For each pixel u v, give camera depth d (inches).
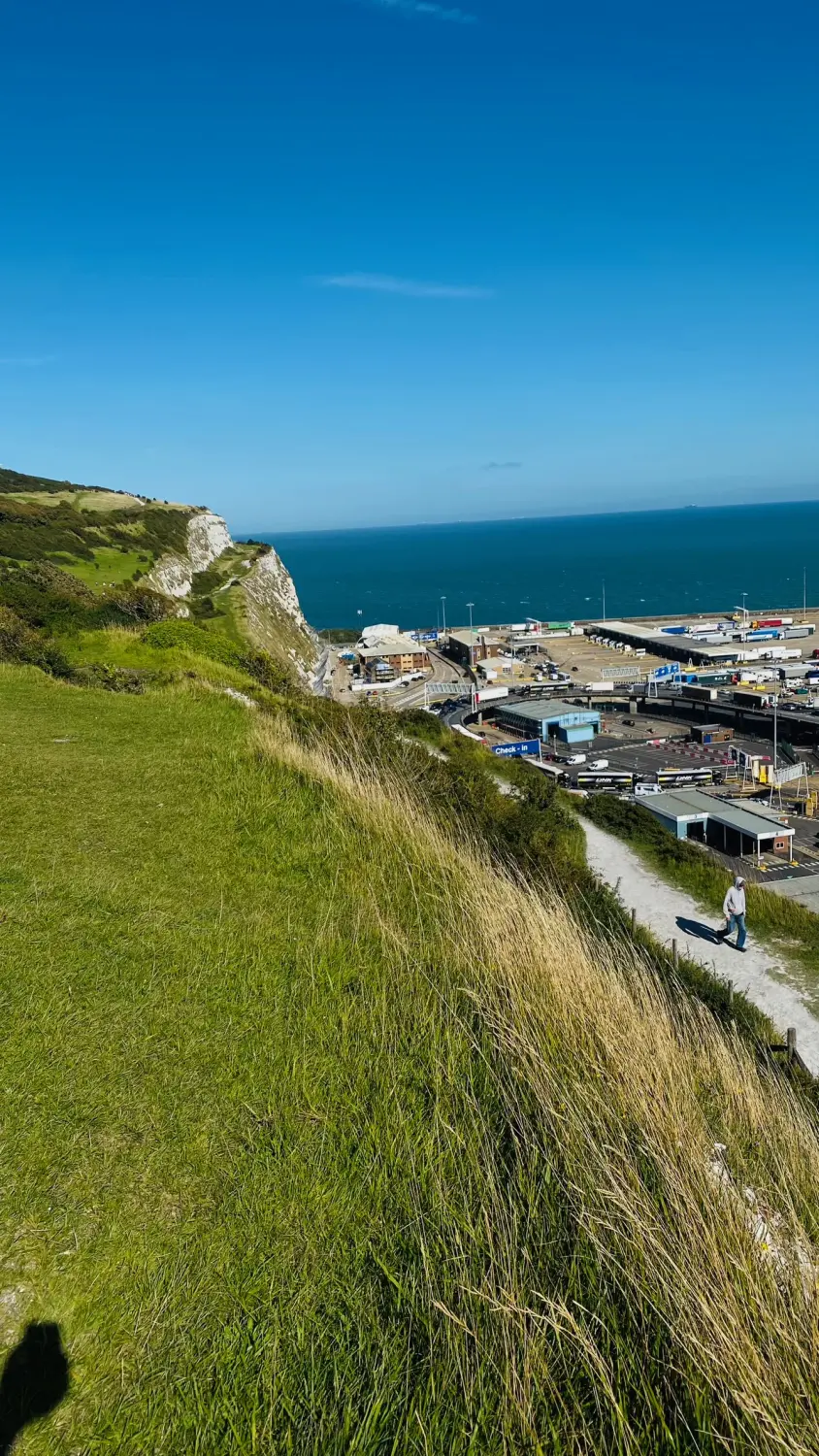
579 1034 180.5
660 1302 110.0
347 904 259.8
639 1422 98.0
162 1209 126.1
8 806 318.0
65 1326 106.8
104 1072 157.1
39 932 212.4
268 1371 101.8
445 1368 103.1
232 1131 144.7
